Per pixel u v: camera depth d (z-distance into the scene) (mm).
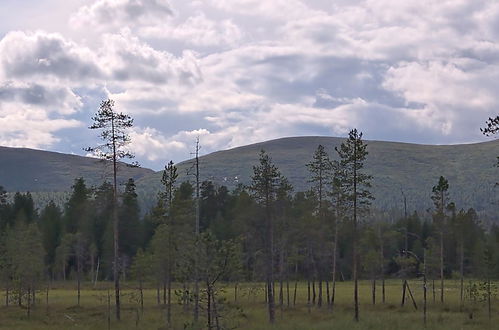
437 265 75375
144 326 48844
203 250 28734
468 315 57125
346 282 111250
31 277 61156
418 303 69188
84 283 100062
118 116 46469
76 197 113188
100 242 113438
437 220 69312
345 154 50594
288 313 59781
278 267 68750
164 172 49219
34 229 64875
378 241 73625
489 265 58188
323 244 65875
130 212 108125
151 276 63938
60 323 53094
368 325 47312
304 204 61500
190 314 51406
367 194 50750
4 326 50719
